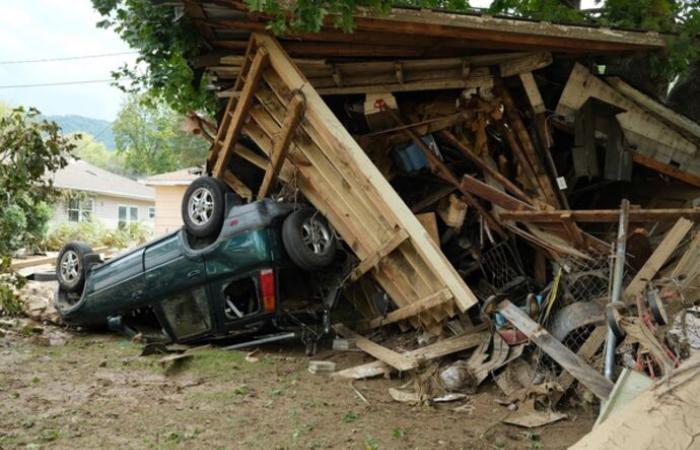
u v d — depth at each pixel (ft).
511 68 21.71
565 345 16.05
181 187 82.33
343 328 23.26
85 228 69.72
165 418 13.55
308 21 17.87
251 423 13.33
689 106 27.17
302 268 20.52
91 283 24.54
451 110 23.03
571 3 31.76
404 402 15.37
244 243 20.24
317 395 15.80
